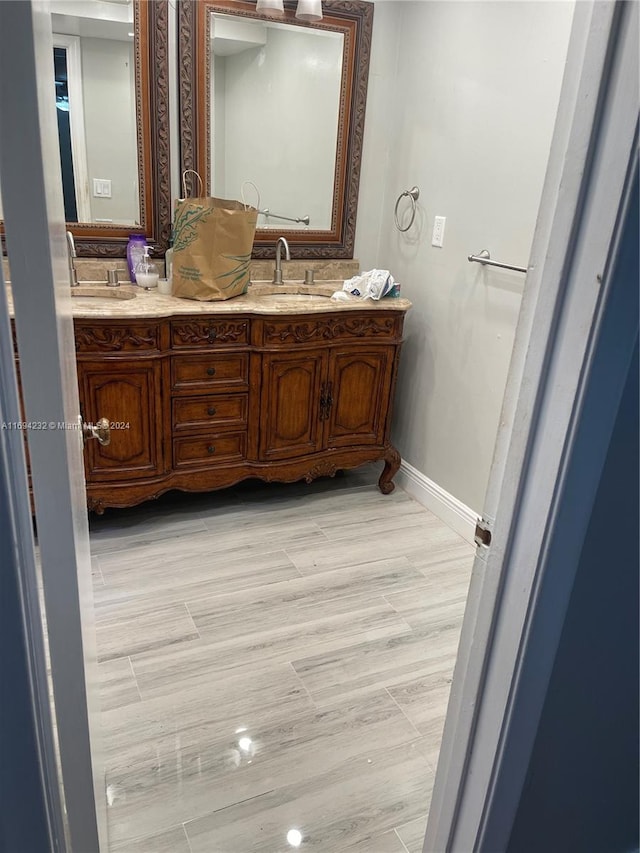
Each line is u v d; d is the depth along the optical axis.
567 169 0.73
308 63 2.64
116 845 1.34
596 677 1.00
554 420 0.79
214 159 2.64
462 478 2.65
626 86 0.66
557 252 0.76
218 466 2.56
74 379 1.01
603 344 0.74
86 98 2.38
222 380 2.45
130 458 2.37
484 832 1.02
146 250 2.57
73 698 0.90
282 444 2.65
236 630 2.00
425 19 2.56
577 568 0.88
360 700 1.76
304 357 2.55
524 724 0.95
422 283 2.79
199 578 2.25
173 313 2.25
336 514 2.77
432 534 2.65
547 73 2.04
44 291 0.68
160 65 2.43
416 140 2.72
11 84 0.59
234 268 2.43
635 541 0.92
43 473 0.77
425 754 1.61
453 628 2.08
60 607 0.84
